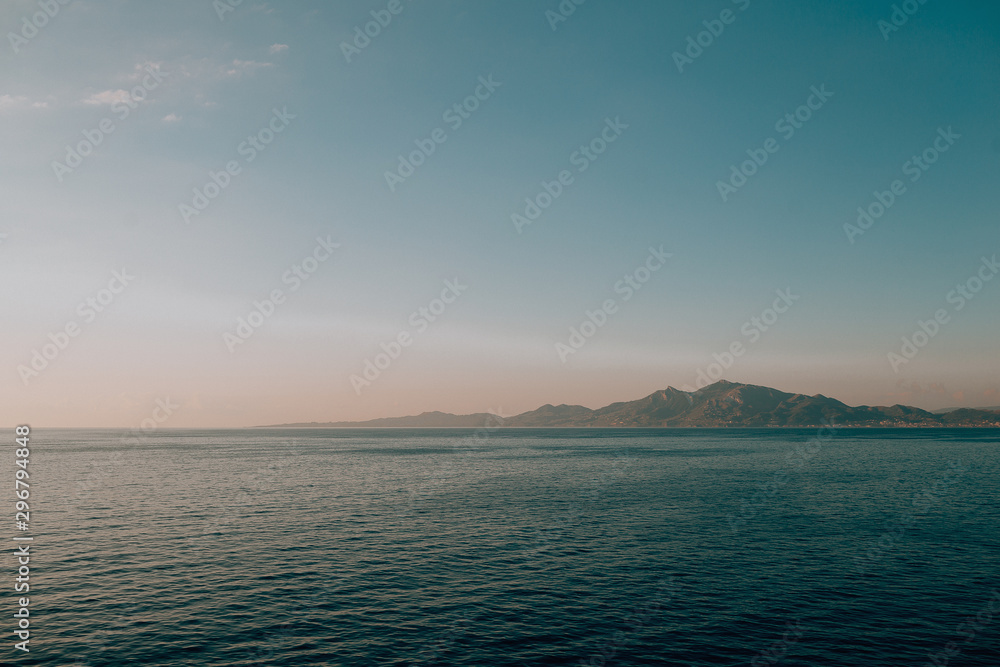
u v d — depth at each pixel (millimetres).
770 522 48031
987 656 22094
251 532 43406
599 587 30156
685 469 101875
